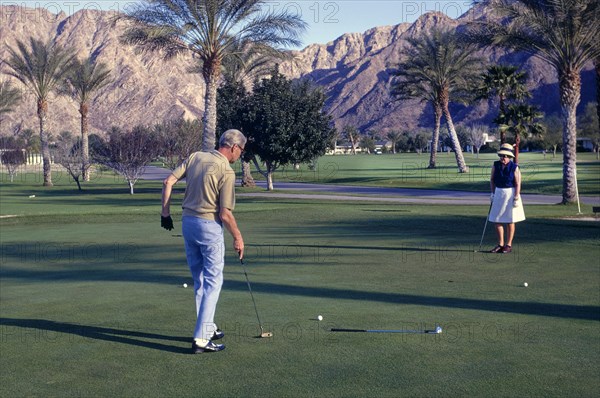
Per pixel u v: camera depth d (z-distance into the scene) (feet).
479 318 19.86
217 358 15.93
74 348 16.98
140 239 46.80
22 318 20.59
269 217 65.62
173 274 29.91
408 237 44.83
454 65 187.11
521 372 14.53
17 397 13.34
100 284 27.27
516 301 22.54
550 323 19.19
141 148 146.41
